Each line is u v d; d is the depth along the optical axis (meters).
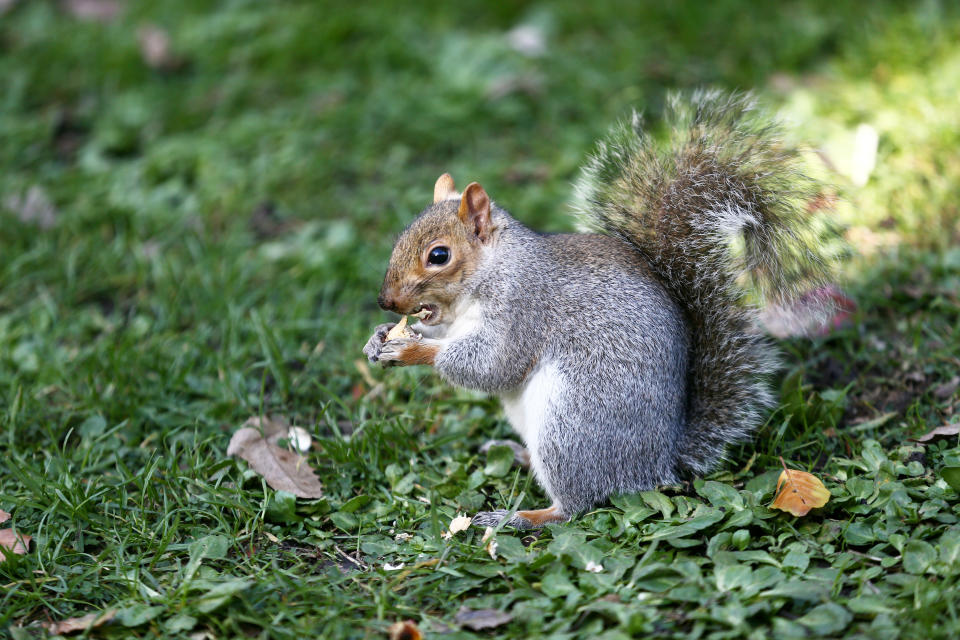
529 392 7.32
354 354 9.17
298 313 9.70
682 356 7.34
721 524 6.73
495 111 12.96
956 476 6.71
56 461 7.72
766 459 7.50
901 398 8.21
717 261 7.40
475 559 6.60
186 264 10.66
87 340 9.64
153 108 13.52
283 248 10.84
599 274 7.30
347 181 12.20
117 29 15.02
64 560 6.75
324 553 6.92
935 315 9.00
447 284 7.44
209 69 14.20
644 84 13.17
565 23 14.62
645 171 7.79
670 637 5.64
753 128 7.84
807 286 7.52
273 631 5.88
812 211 7.75
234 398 8.55
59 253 10.69
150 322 9.70
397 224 11.05
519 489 7.63
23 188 11.66
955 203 10.14
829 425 7.92
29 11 16.03
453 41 14.23
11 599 6.34
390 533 7.12
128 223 11.32
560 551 6.46
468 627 5.91
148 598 6.23
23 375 8.96
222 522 7.03
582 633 5.73
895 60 12.38
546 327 7.27
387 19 14.75
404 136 12.80
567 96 13.17
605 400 7.02
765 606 5.73
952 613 5.50
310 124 12.94
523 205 11.21
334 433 8.06
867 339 8.88
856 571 6.20
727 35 13.78
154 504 7.27
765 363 7.67
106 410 8.45
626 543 6.64
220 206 11.53
